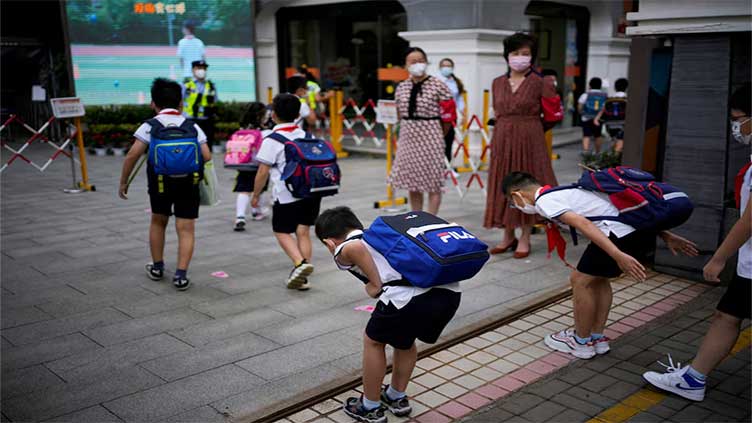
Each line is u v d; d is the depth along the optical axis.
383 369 3.02
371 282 2.84
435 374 3.62
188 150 4.70
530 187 3.68
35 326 4.25
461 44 11.17
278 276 5.32
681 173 5.13
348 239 2.87
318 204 4.95
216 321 4.34
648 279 5.24
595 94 11.90
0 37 14.84
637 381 3.54
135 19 13.80
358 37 16.88
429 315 2.86
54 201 8.36
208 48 14.51
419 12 11.65
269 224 7.19
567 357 3.84
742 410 3.24
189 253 4.99
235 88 14.96
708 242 5.06
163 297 4.81
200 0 14.27
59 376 3.55
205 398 3.31
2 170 9.88
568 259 5.77
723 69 4.80
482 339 4.10
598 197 3.52
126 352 3.86
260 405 3.23
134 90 14.09
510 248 6.06
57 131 14.60
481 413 3.21
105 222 7.20
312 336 4.09
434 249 2.74
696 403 3.31
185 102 10.76
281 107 4.85
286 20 16.08
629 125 5.57
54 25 15.62
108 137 12.84
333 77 17.45
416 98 6.39
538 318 4.45
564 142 14.58
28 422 3.07
